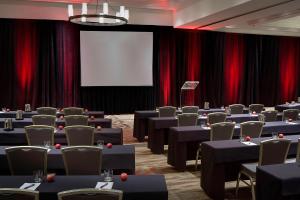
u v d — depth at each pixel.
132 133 8.54
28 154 3.43
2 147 4.07
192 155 5.64
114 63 10.92
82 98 10.92
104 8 6.07
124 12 6.55
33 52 10.27
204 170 4.29
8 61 10.10
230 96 12.66
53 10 9.98
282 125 5.85
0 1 9.63
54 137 4.90
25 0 9.70
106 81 10.92
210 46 12.09
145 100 11.58
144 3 9.67
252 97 13.02
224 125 4.89
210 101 12.27
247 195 4.27
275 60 13.31
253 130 4.96
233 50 12.50
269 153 3.80
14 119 6.38
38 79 10.41
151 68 11.27
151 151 6.71
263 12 7.95
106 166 3.72
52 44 10.35
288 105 9.98
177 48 11.63
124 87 11.35
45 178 3.00
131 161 3.77
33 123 5.64
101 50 10.79
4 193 2.24
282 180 2.86
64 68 10.55
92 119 6.50
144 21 10.80
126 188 2.77
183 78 11.82
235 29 12.27
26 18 9.84
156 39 11.38
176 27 10.98
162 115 7.35
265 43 13.09
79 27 10.58
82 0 9.34
